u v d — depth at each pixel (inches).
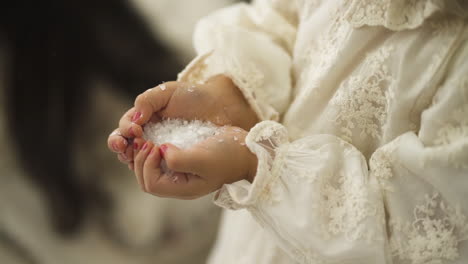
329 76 24.7
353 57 24.2
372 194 23.3
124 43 58.1
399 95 23.3
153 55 60.5
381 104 24.0
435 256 23.1
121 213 59.4
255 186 23.4
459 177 22.2
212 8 68.1
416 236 23.3
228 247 32.6
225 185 24.0
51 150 55.2
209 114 25.3
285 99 26.7
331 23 25.0
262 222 24.1
